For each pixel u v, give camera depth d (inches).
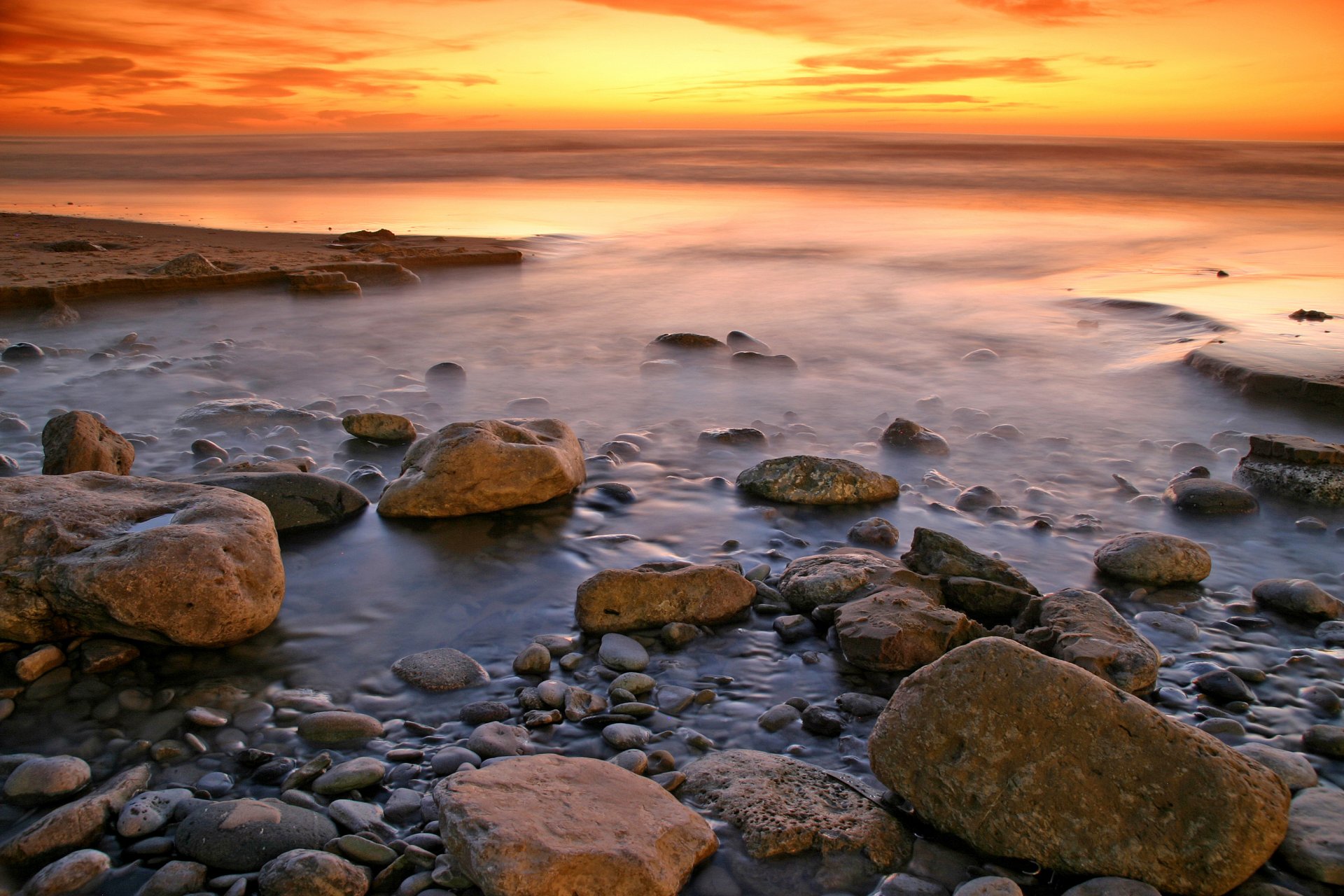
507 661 134.2
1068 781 94.8
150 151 2421.3
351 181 1316.4
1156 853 91.0
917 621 135.5
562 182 1283.2
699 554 171.3
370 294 448.8
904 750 102.4
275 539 147.2
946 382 302.7
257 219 775.7
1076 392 289.1
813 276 511.2
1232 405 267.3
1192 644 141.0
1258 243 633.6
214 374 298.7
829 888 91.5
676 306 430.6
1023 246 620.1
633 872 85.7
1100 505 200.8
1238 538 182.1
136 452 218.7
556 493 192.9
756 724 120.8
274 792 104.7
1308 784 105.5
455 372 300.7
